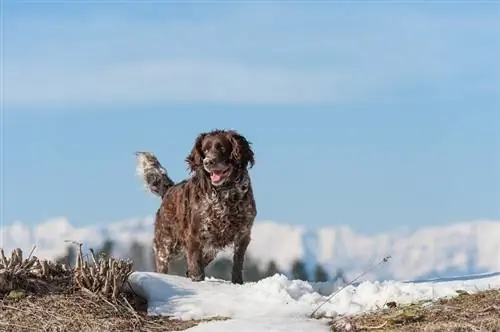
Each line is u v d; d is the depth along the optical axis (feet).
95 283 44.42
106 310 42.96
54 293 44.11
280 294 44.86
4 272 43.86
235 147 50.83
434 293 44.01
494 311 38.52
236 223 51.49
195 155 51.52
